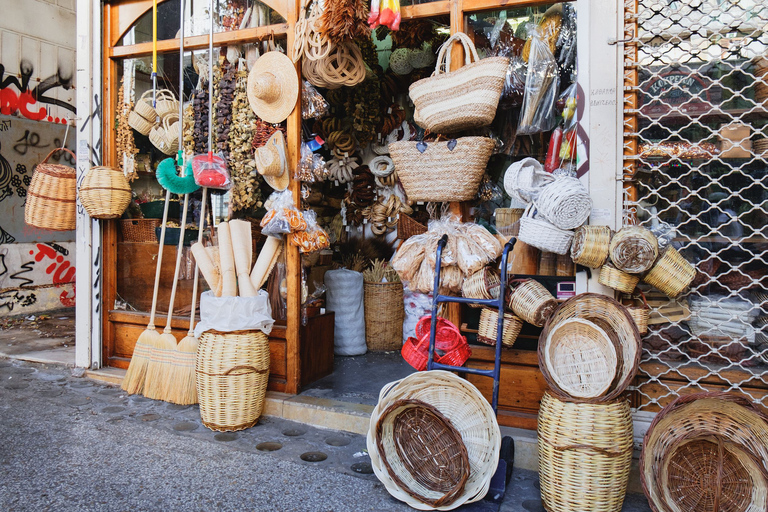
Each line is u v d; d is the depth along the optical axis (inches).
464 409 97.7
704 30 100.6
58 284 261.4
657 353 103.9
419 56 174.2
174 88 155.3
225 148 144.5
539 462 92.7
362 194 195.0
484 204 120.1
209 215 148.9
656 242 93.8
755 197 100.5
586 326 93.7
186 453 110.6
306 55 125.9
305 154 135.6
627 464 87.3
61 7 263.4
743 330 100.3
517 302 101.9
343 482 100.5
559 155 112.3
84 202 148.6
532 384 112.3
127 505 91.0
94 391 146.3
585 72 105.9
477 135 119.6
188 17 147.8
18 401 138.7
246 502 92.8
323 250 189.2
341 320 178.4
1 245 235.6
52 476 100.3
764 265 100.2
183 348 135.7
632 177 104.2
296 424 127.5
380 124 189.2
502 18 117.3
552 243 102.6
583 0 105.4
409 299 182.1
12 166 240.5
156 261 154.9
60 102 263.6
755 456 79.3
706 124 102.3
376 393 137.7
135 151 159.2
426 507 90.6
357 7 113.3
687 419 85.7
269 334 136.9
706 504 83.0
